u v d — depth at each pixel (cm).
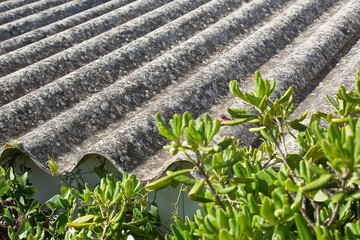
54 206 229
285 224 126
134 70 307
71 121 251
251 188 150
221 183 152
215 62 292
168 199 241
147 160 224
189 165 221
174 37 340
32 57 337
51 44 350
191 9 395
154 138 235
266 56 309
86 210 220
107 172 250
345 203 139
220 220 118
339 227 142
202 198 131
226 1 392
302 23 348
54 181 266
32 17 414
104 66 302
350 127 119
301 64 284
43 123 264
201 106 258
